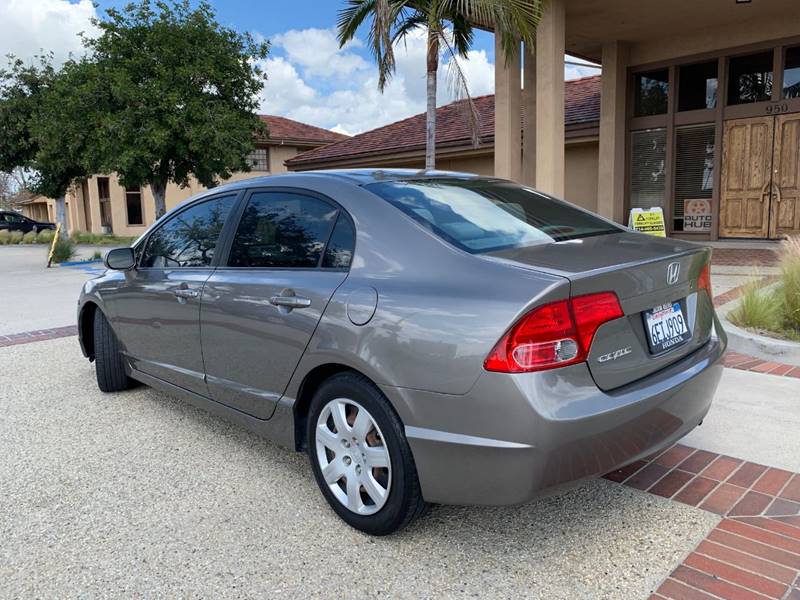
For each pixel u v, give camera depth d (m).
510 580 2.49
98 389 5.14
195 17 17.00
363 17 10.42
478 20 10.67
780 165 12.43
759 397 4.34
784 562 2.52
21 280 13.11
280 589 2.48
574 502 3.06
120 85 15.75
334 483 2.96
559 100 10.74
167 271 4.06
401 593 2.43
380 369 2.60
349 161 19.42
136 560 2.70
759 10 11.90
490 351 2.31
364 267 2.85
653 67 13.89
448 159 17.64
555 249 2.77
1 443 4.01
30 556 2.74
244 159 18.69
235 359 3.44
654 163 14.31
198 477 3.48
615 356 2.50
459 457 2.43
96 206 32.78
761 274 6.95
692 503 3.00
